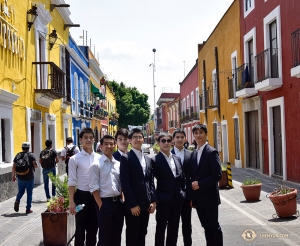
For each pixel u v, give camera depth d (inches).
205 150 230.7
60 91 695.1
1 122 474.9
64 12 816.3
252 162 756.6
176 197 229.0
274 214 345.4
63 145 813.9
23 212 392.5
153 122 3486.7
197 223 331.9
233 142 860.0
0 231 315.6
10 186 482.3
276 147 617.9
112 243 216.4
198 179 227.9
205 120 1170.0
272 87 585.6
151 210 217.5
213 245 227.8
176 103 1910.7
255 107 697.0
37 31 621.6
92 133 246.2
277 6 577.0
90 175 215.6
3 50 465.7
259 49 663.8
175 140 274.4
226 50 885.2
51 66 637.9
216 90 1000.2
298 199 410.9
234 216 350.9
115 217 216.5
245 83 699.4
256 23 675.4
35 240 286.7
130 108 2493.8
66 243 265.3
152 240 284.7
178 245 265.0
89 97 1237.7
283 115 568.7
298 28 504.1
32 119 584.4
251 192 418.0
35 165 390.0
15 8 513.3
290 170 552.7
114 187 216.2
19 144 525.0
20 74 534.6
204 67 1152.8
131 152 218.8
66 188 287.0
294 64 503.2
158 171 229.3
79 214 237.9
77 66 1009.5
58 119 772.6
